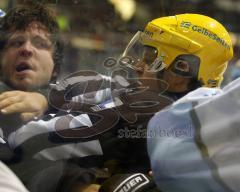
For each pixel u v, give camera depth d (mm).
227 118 1705
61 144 2160
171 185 1793
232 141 1686
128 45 2420
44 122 2166
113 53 2377
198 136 1733
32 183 2035
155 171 1832
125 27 2508
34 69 2168
